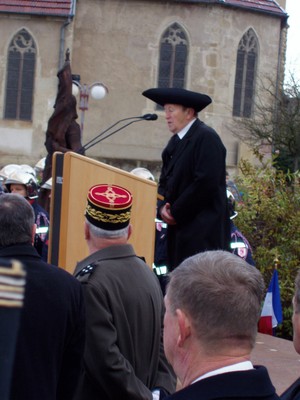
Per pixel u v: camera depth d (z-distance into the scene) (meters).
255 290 2.49
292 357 8.25
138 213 5.88
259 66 41.31
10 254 3.43
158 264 7.32
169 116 6.08
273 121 35.62
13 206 3.51
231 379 2.36
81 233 5.50
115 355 4.03
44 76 39.44
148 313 4.25
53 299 3.38
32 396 3.24
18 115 39.69
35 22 39.31
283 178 11.54
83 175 5.49
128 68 40.22
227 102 40.38
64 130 16.08
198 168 5.90
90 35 40.03
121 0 40.00
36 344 3.29
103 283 4.12
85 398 4.09
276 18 41.66
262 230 11.16
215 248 5.96
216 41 40.12
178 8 40.09
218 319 2.42
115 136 40.09
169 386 4.41
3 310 3.27
